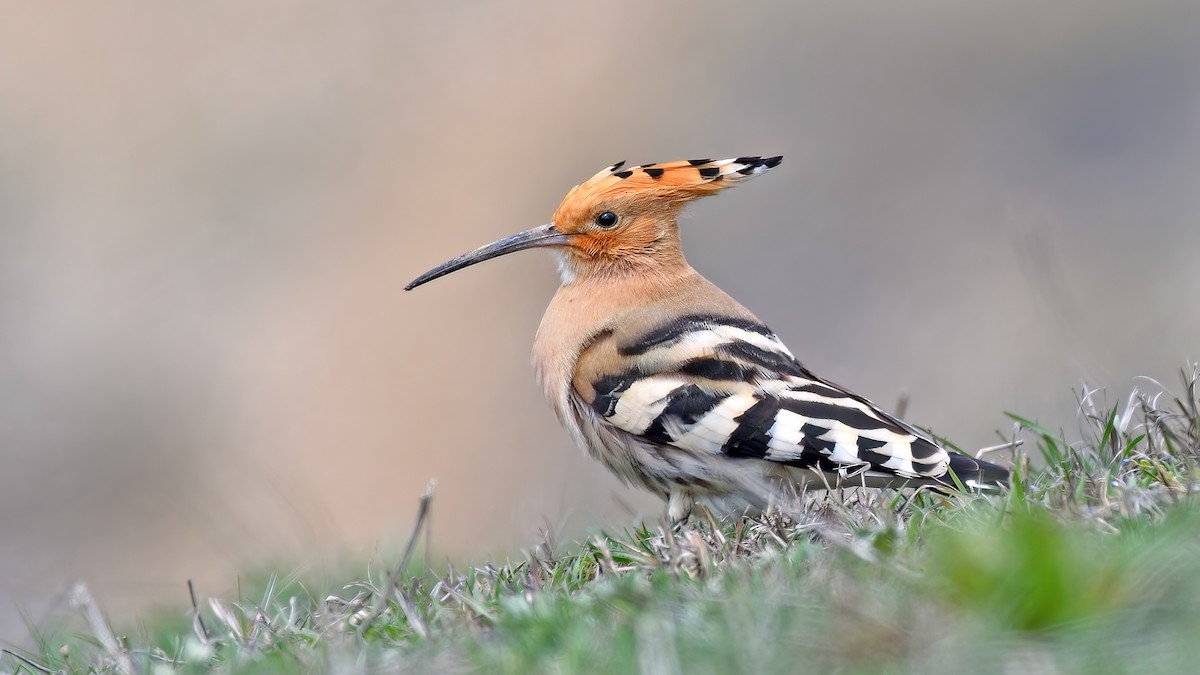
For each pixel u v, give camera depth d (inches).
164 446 629.9
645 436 245.6
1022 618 153.1
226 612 213.9
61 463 626.2
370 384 644.1
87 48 693.9
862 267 673.0
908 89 716.7
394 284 660.7
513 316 657.6
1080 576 154.4
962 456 223.0
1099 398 344.8
